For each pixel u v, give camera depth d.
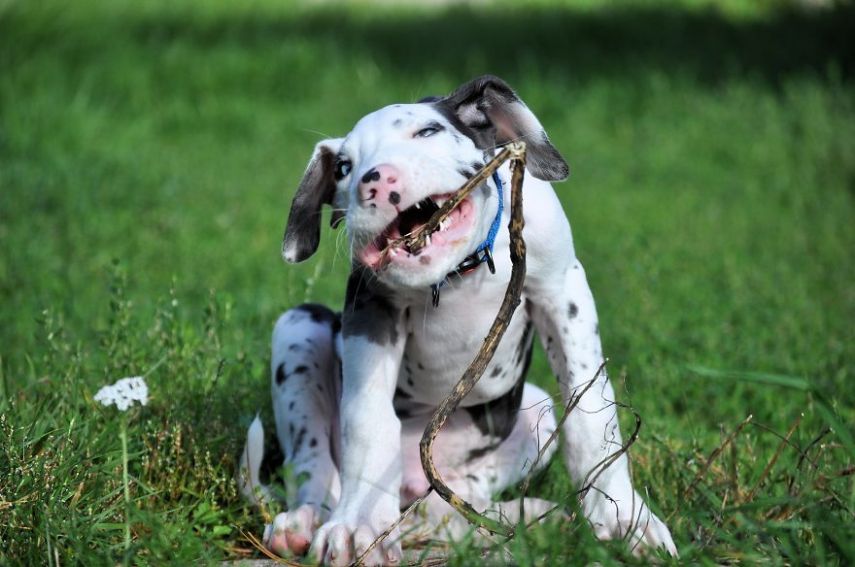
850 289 11.63
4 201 14.47
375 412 5.78
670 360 9.22
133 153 18.62
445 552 5.90
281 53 25.00
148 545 5.09
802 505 5.30
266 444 7.15
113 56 23.31
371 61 25.59
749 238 14.23
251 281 11.88
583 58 25.34
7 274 11.46
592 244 13.80
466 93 5.91
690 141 19.94
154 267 12.33
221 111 22.06
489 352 5.10
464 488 6.70
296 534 5.80
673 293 11.35
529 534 4.93
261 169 18.38
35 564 5.10
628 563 4.92
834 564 4.91
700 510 5.58
